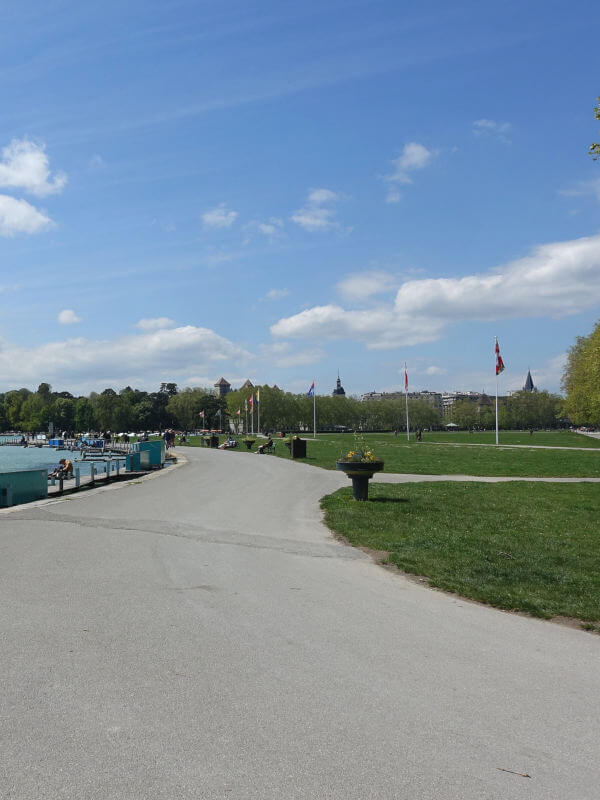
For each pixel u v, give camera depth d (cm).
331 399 19938
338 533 1320
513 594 843
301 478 2709
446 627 677
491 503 1836
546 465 3547
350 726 426
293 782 354
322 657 562
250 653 566
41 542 1136
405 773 367
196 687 485
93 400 17025
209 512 1611
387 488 2170
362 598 791
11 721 422
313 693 480
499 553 1131
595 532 1411
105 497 1962
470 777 365
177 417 18012
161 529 1310
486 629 676
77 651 559
